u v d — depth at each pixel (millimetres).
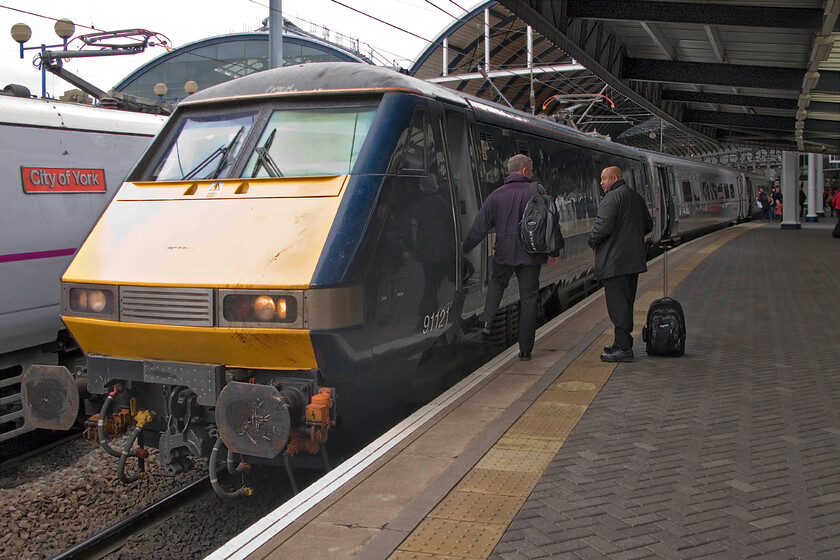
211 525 5453
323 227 5000
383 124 5641
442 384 7656
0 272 7055
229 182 5555
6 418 7121
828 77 17359
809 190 39438
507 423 5328
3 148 7156
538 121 10242
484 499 4059
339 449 5613
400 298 5484
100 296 5285
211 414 5168
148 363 5227
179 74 47281
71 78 13023
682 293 11977
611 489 4156
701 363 7141
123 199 5805
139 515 5434
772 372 6738
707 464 4500
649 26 14383
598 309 10297
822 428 5152
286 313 4727
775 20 11891
